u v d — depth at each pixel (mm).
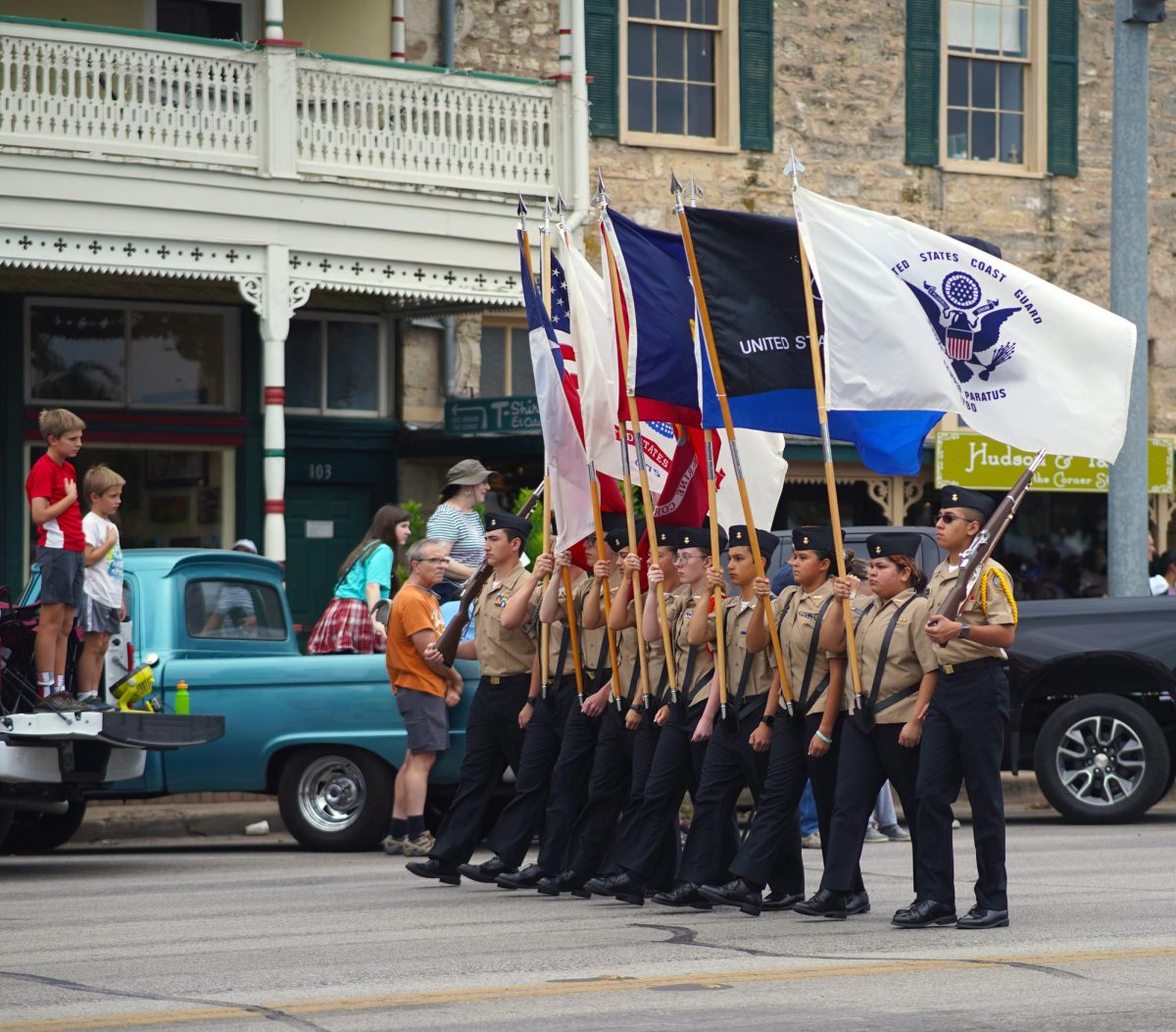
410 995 11328
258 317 29219
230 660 20094
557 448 16266
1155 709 22578
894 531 21797
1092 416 15469
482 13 31438
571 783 16203
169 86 25891
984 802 13852
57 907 15500
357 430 30500
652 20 32094
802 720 14617
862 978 11828
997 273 15469
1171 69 36094
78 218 25188
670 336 16281
